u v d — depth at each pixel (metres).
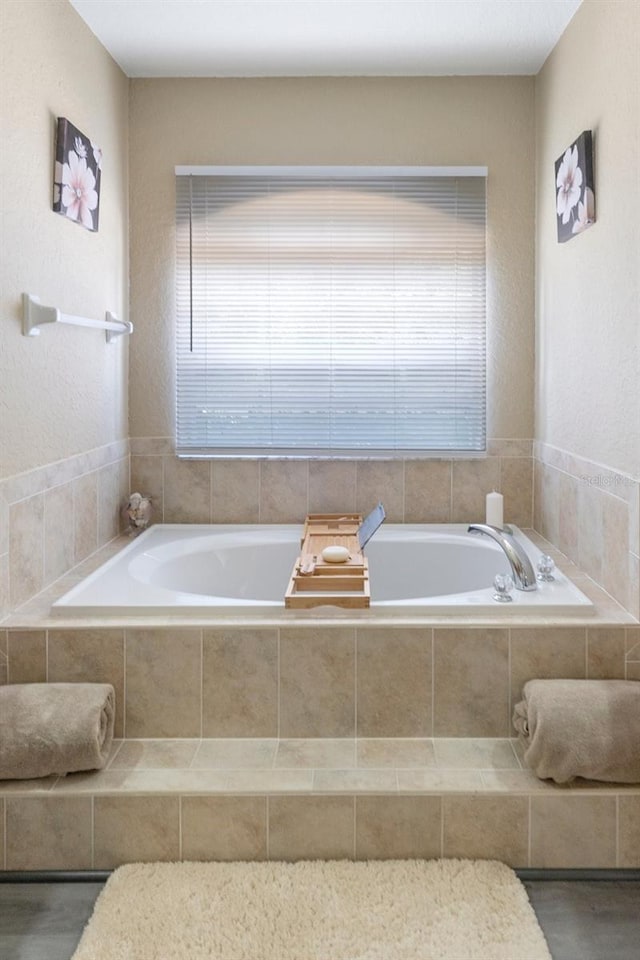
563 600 2.30
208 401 3.41
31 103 2.35
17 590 2.31
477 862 1.93
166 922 1.72
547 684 2.06
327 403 3.40
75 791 1.93
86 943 1.66
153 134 3.34
